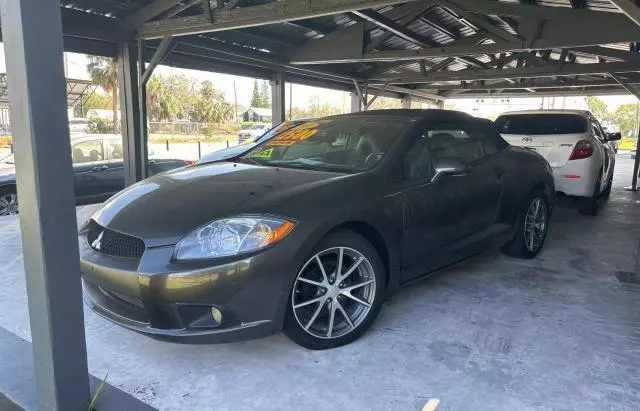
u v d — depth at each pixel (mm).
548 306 3406
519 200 4230
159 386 2449
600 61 11875
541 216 4641
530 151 4656
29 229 1795
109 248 2590
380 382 2455
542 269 4250
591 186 6250
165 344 2893
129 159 8000
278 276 2447
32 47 1657
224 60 9234
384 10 8227
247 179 2994
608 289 3748
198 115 56094
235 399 2334
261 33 8969
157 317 2391
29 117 1682
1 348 2709
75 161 7828
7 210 7367
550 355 2709
